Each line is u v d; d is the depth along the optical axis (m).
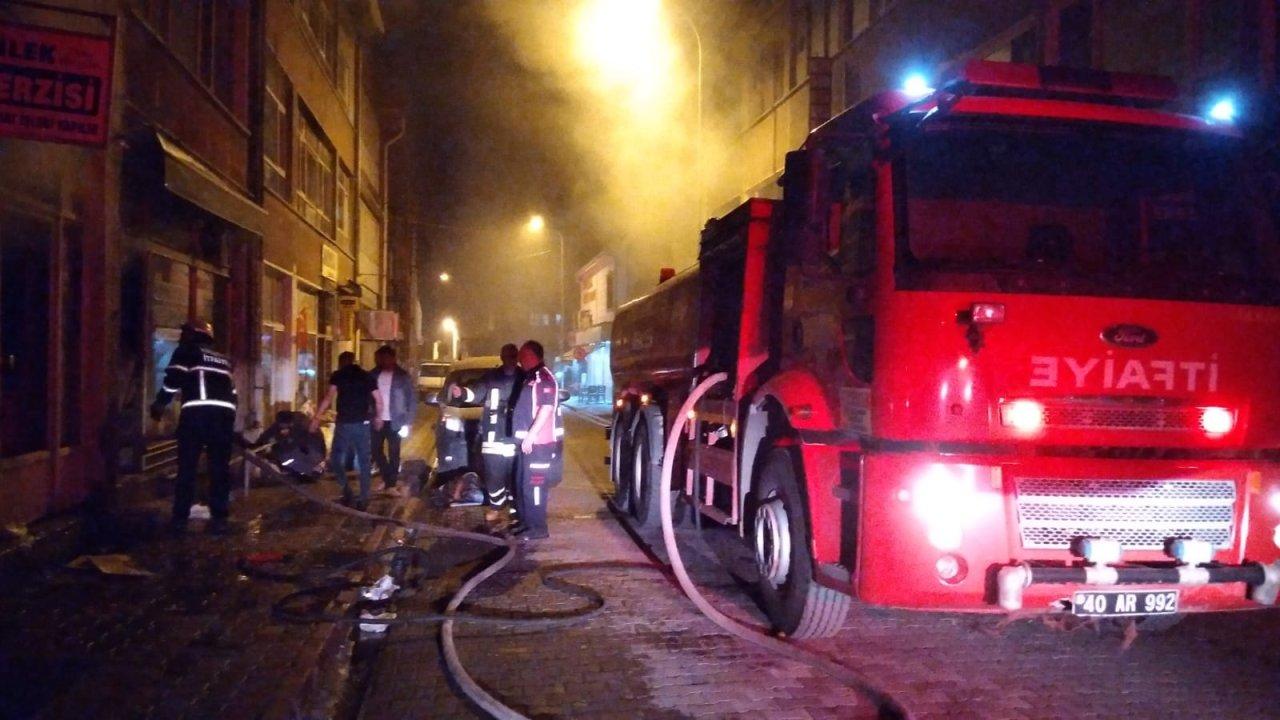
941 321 4.64
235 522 8.93
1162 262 5.08
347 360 10.44
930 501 4.61
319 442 12.44
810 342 5.79
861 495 4.83
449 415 13.48
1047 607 4.64
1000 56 16.27
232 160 13.27
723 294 7.73
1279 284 5.01
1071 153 5.20
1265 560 4.82
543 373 9.38
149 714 4.20
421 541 9.27
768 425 6.62
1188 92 11.07
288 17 16.73
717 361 7.82
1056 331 4.68
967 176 5.03
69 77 6.18
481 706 4.70
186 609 5.95
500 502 10.84
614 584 7.49
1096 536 4.67
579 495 13.00
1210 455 4.80
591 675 5.26
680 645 5.84
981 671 5.34
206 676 4.71
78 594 6.27
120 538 8.10
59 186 7.73
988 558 4.60
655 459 9.55
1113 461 4.68
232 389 8.90
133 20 9.05
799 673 5.30
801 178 6.04
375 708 4.79
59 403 7.69
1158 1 11.69
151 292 10.02
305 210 19.02
